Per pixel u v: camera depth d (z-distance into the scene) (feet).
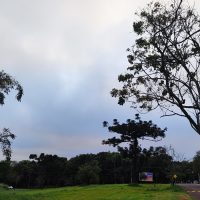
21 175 486.79
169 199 154.81
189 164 456.86
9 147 118.52
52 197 171.83
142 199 156.25
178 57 64.23
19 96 120.06
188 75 64.13
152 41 65.26
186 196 172.86
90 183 427.74
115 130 287.28
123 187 254.88
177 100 64.44
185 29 64.49
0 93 117.60
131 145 293.84
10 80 118.21
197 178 488.02
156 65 65.67
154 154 303.07
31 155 501.56
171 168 327.67
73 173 490.08
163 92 65.82
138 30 65.87
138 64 67.10
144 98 67.31
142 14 65.62
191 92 64.08
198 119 63.57
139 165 310.45
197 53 64.28
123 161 465.06
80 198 171.01
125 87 68.33
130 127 286.05
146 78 67.00
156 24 65.16
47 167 494.59
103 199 161.68
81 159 491.31
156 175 343.87
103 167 477.36
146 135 289.74
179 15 64.59
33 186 489.67
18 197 119.03
